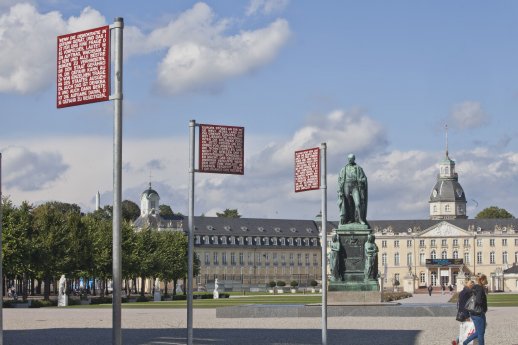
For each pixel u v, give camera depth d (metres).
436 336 40.97
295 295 141.25
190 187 27.41
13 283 154.38
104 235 115.88
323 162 31.05
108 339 41.50
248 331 45.50
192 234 27.34
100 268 113.06
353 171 60.97
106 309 80.75
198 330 46.66
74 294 153.88
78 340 40.94
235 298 122.81
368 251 59.84
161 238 142.12
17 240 96.38
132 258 121.31
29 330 48.50
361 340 39.19
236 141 27.92
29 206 103.38
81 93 20.95
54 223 107.12
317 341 39.12
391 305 57.84
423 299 111.12
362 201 60.81
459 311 31.61
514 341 38.56
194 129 27.47
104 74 20.70
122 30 20.61
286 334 43.12
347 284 59.81
